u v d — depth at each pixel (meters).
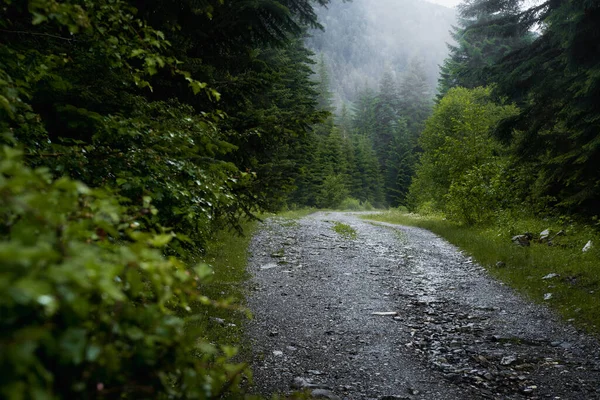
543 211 17.45
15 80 2.82
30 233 1.03
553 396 4.77
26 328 0.94
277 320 7.18
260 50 18.52
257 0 7.43
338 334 6.69
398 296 9.02
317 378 5.11
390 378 5.18
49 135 4.38
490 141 22.02
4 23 3.40
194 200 3.61
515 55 15.50
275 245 14.64
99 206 1.37
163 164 3.65
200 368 1.41
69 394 1.12
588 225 14.19
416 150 70.56
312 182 49.06
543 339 6.58
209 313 6.87
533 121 14.40
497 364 5.64
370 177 68.25
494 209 19.08
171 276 1.33
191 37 7.37
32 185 1.15
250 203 7.46
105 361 1.14
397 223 25.42
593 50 11.31
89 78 4.52
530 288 9.29
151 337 1.25
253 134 7.00
